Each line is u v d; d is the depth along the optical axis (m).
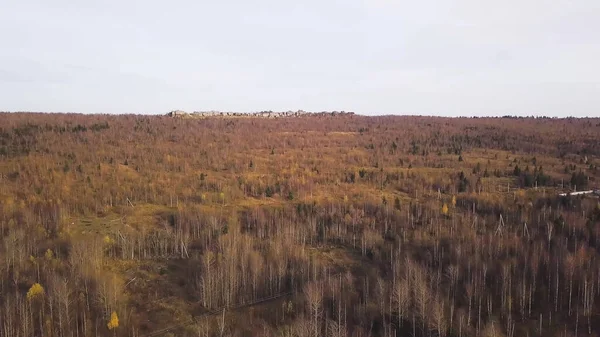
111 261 90.44
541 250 86.19
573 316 72.44
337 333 66.56
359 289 83.56
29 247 88.38
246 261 86.12
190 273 87.19
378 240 99.62
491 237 92.12
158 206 127.56
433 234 102.06
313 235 105.62
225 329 71.62
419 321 71.44
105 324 70.81
